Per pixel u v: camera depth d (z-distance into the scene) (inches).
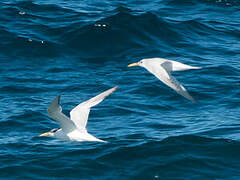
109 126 840.3
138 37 1165.1
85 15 1254.9
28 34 1159.0
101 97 540.4
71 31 1173.7
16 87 983.6
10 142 785.6
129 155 726.5
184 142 756.0
